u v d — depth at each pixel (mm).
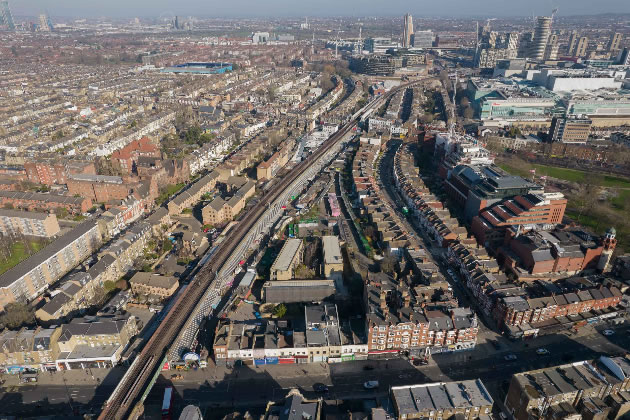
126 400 190000
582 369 195125
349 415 177125
